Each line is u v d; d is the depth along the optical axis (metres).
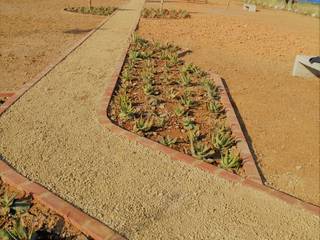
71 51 9.56
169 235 3.53
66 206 3.72
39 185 4.03
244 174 4.76
